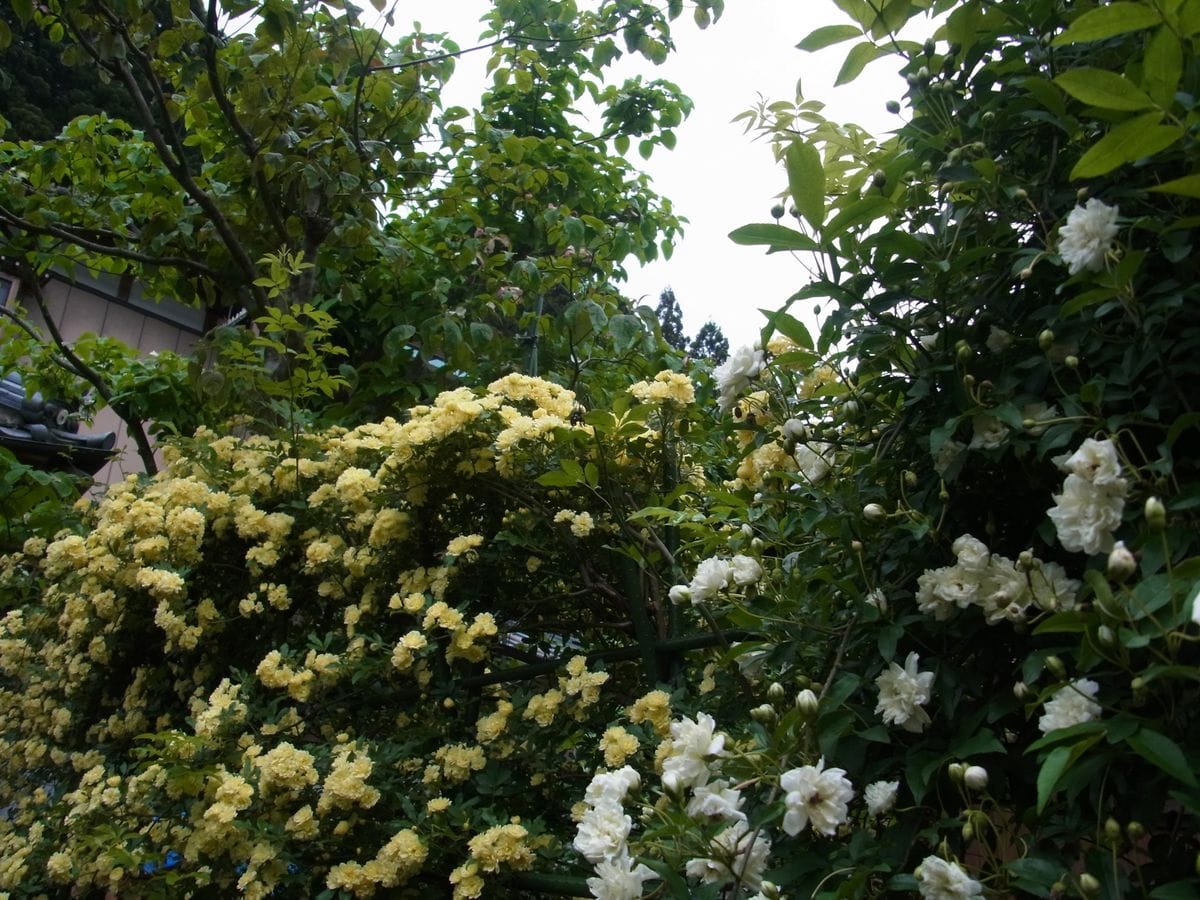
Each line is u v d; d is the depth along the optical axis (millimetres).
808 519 1419
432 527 2342
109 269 4305
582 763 1980
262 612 2568
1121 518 995
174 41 3281
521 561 2268
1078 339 1169
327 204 3662
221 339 3115
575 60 4488
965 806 1170
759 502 1629
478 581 2221
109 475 6645
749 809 1266
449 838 1791
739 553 1595
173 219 3771
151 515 2531
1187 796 837
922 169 1354
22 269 3980
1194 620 772
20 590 3553
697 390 2223
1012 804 1143
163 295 4297
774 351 1772
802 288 1326
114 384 3977
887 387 1389
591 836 1201
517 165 4094
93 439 4949
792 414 1585
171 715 2705
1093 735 886
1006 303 1283
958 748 1115
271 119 3457
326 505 2551
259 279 2918
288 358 3295
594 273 4176
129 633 2746
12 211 3912
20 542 3895
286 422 3182
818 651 1371
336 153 3443
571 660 1959
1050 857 1005
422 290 3891
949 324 1327
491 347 3521
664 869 1137
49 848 2432
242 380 3002
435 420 2145
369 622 2309
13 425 4766
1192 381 1097
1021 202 1250
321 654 2221
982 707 1156
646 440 2072
